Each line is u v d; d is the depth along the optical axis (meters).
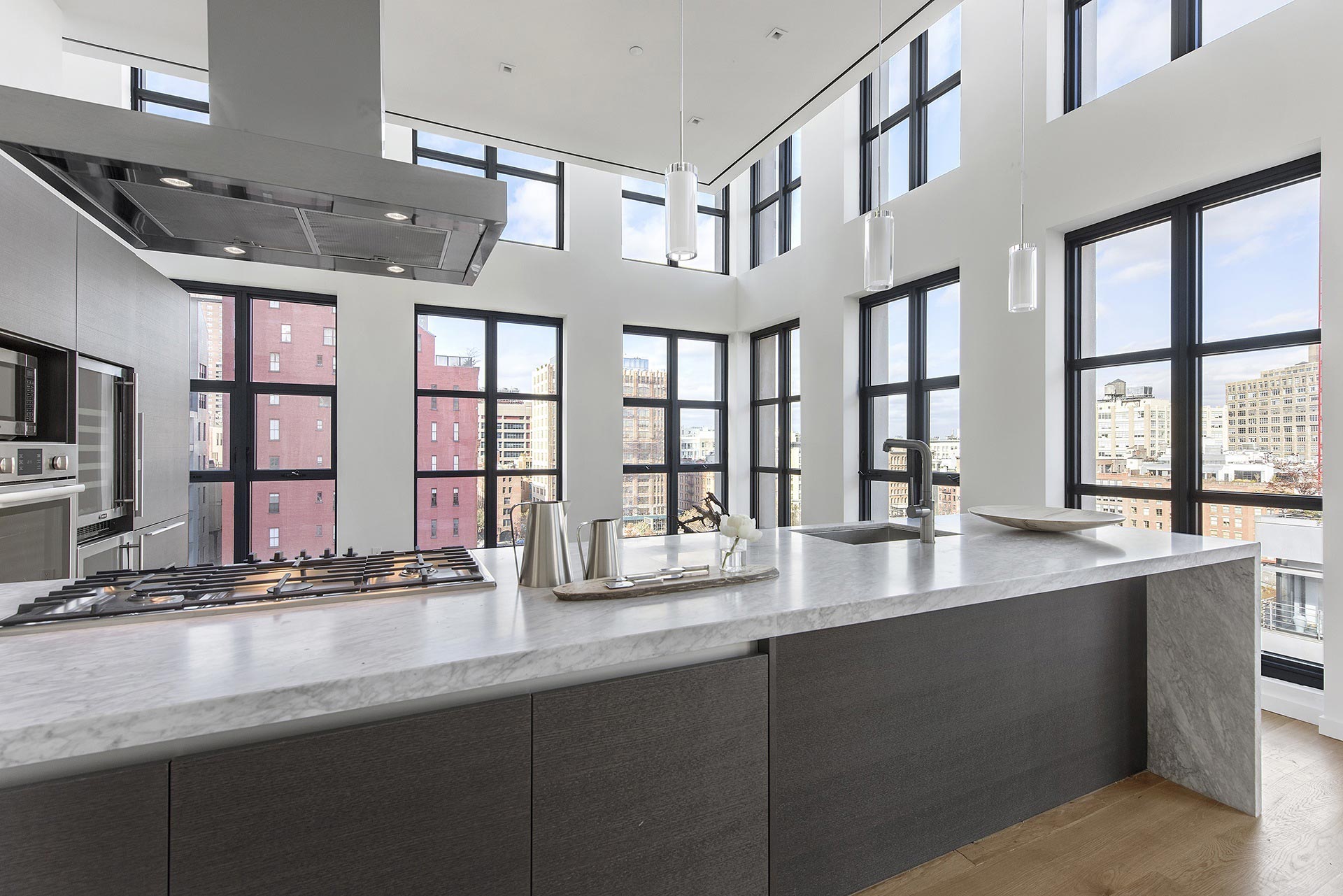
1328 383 2.43
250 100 1.61
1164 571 1.88
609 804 1.20
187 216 1.67
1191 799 2.05
